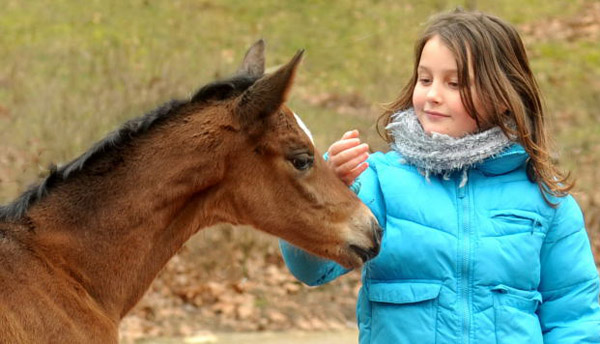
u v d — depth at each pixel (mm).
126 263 4648
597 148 16078
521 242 4676
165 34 21547
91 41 20500
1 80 16531
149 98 13492
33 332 4258
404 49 21938
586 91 19828
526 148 4816
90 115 12789
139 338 9461
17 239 4484
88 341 4418
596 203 12891
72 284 4492
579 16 24562
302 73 20391
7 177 10719
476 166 4848
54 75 16938
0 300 4234
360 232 4801
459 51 4801
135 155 4672
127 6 23297
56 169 4688
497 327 4586
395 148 5000
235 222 4891
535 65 21484
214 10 23781
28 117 13414
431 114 4871
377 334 4781
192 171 4660
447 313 4602
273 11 24109
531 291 4719
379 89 18875
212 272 11516
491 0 25094
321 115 16766
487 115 4867
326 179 4836
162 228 4711
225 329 10055
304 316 10625
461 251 4633
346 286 11781
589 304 4852
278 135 4688
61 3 23172
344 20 23719
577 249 4879
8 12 22219
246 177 4734
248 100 4578
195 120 4688
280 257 12133
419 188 4816
